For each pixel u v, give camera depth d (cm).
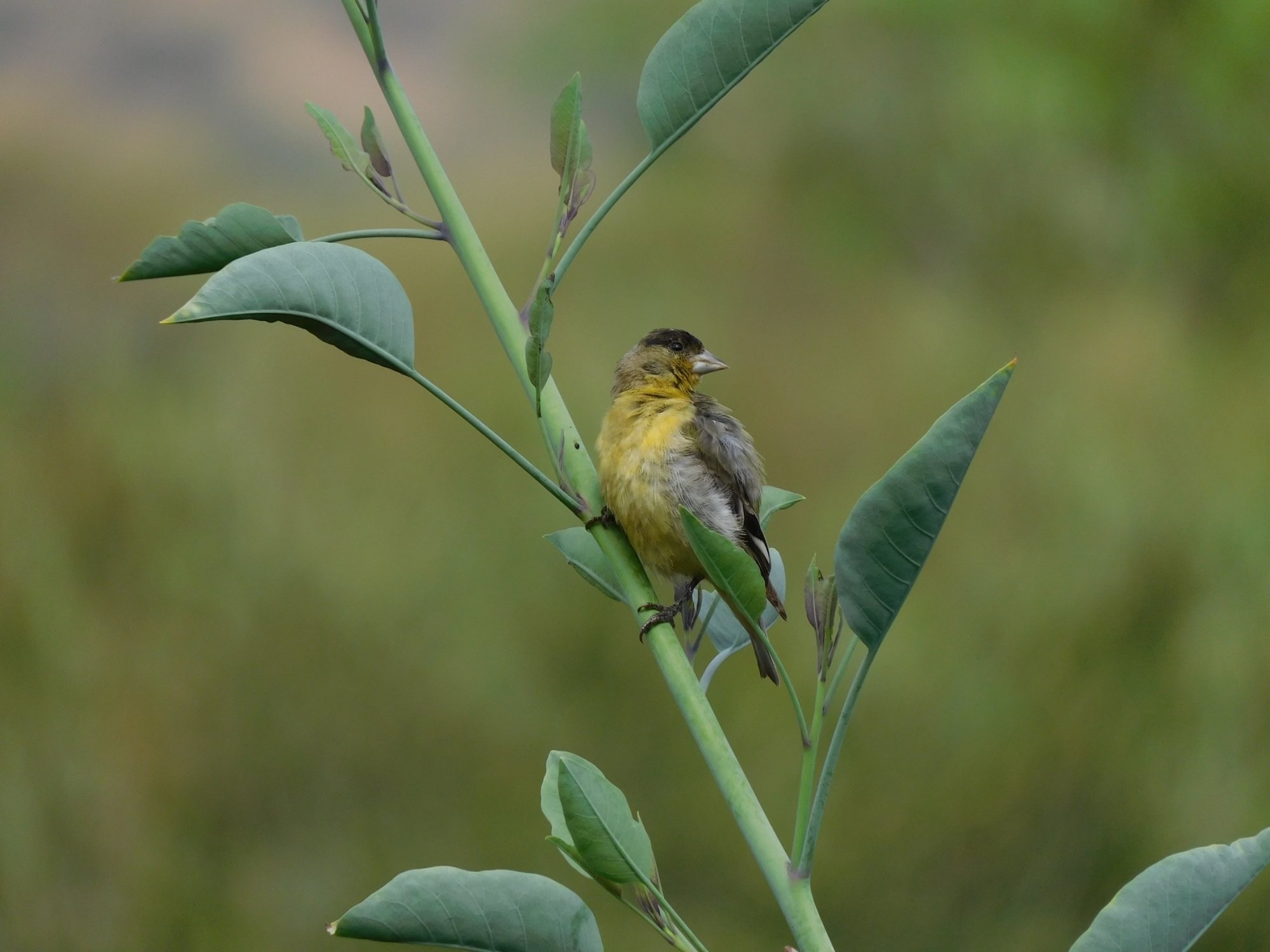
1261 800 1323
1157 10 1831
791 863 277
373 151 351
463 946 259
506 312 344
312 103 349
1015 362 257
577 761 272
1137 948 252
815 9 348
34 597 1387
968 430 261
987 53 1825
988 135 1828
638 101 346
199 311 282
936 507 264
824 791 275
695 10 350
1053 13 1842
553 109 335
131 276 350
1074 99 1791
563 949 261
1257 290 1794
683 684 317
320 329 301
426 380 311
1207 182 1819
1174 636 1415
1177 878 256
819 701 281
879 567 269
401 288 312
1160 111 1848
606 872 270
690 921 1321
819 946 266
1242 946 1216
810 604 287
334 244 306
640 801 1363
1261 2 1773
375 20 355
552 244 331
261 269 292
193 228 348
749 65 349
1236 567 1441
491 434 338
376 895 255
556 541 382
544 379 316
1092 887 1320
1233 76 1802
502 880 261
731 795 293
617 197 336
